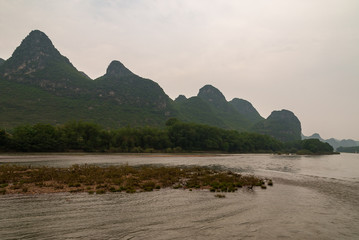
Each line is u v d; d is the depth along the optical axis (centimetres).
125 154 8988
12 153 7331
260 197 2100
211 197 2031
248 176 3394
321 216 1569
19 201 1639
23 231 1106
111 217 1378
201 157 8944
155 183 2570
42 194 1866
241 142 15888
